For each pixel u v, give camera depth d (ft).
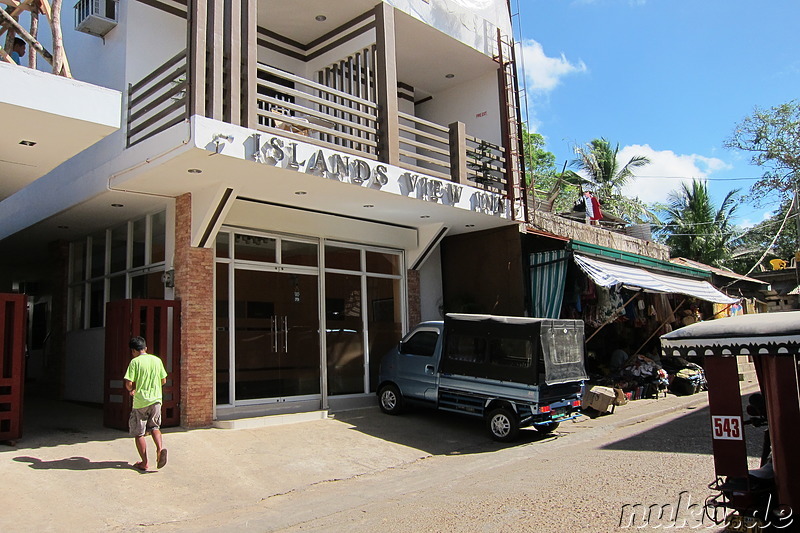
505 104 49.70
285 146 31.09
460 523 19.57
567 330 36.52
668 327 60.39
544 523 18.97
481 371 35.76
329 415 39.63
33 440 30.22
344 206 40.16
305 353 41.19
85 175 37.45
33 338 61.82
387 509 22.41
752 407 19.72
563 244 47.09
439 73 51.37
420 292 50.14
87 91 25.50
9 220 48.44
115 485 24.57
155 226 39.22
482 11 49.01
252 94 30.60
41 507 21.80
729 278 75.72
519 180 49.03
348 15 43.11
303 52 46.68
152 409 26.68
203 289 35.50
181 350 34.73
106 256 44.70
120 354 33.37
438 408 37.91
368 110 41.88
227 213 35.09
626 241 65.51
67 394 46.62
